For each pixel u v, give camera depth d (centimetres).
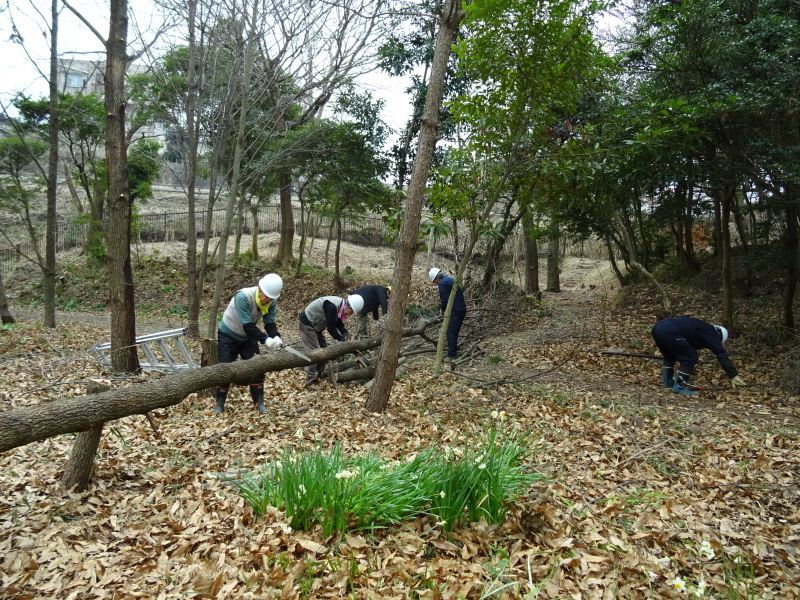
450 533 349
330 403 714
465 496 363
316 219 2612
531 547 336
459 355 1082
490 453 399
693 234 1928
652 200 1323
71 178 2284
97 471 447
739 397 781
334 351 720
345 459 418
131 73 1736
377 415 651
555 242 2073
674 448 558
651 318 1339
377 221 2839
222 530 351
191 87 1239
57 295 2033
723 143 945
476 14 731
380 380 672
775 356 970
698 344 820
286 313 1759
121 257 862
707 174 959
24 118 1728
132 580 299
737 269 1473
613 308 1510
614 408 720
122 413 405
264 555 314
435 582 295
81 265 2242
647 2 1148
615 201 1220
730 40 871
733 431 620
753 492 452
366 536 346
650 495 438
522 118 811
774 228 1207
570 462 510
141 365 896
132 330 877
